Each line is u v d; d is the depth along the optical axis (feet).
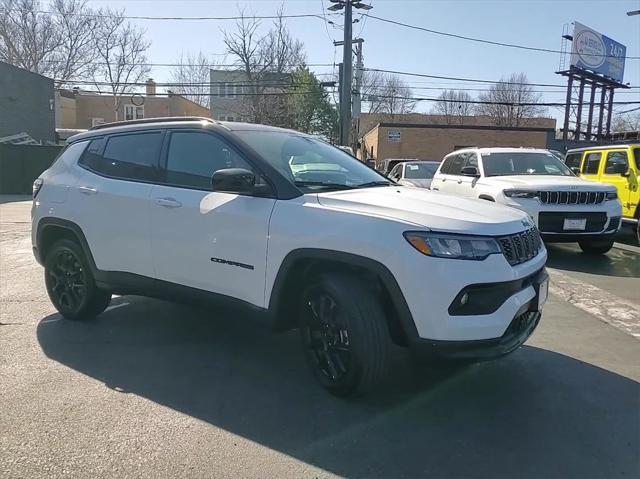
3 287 22.75
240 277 13.42
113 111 166.20
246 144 13.99
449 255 11.04
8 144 78.84
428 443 10.73
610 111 145.07
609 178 38.99
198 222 14.14
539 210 28.37
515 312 11.62
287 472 9.70
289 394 12.82
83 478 9.41
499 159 33.68
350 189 13.89
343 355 12.21
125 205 15.72
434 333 11.03
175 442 10.64
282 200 12.98
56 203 17.63
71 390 12.89
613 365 14.89
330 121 166.81
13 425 11.20
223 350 15.66
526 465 10.03
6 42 140.97
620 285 24.36
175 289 14.89
